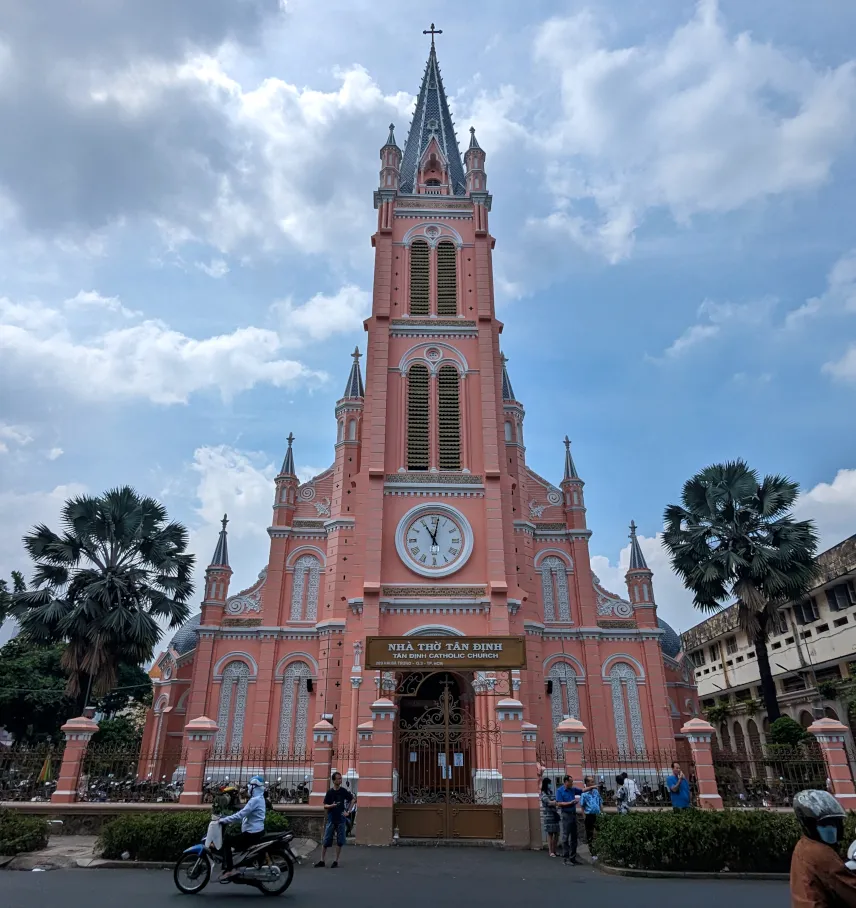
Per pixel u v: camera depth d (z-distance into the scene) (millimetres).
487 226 38594
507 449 40312
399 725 27875
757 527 32281
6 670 38375
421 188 40906
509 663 23312
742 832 17438
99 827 21844
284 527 39188
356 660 28688
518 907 12883
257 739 34562
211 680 36125
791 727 28359
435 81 48000
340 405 41344
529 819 21609
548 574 39188
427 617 29328
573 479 40906
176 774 33375
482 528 31359
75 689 30312
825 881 5125
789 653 47344
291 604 37875
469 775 27672
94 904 12555
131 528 32938
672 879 16469
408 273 37125
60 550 31688
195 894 13719
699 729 23688
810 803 5488
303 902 13031
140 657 31906
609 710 36188
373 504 31156
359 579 30062
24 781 23703
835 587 42094
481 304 36188
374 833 21469
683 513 34094
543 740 33438
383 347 34750
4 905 12336
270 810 22156
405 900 13367
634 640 37688
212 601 37594
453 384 34781
